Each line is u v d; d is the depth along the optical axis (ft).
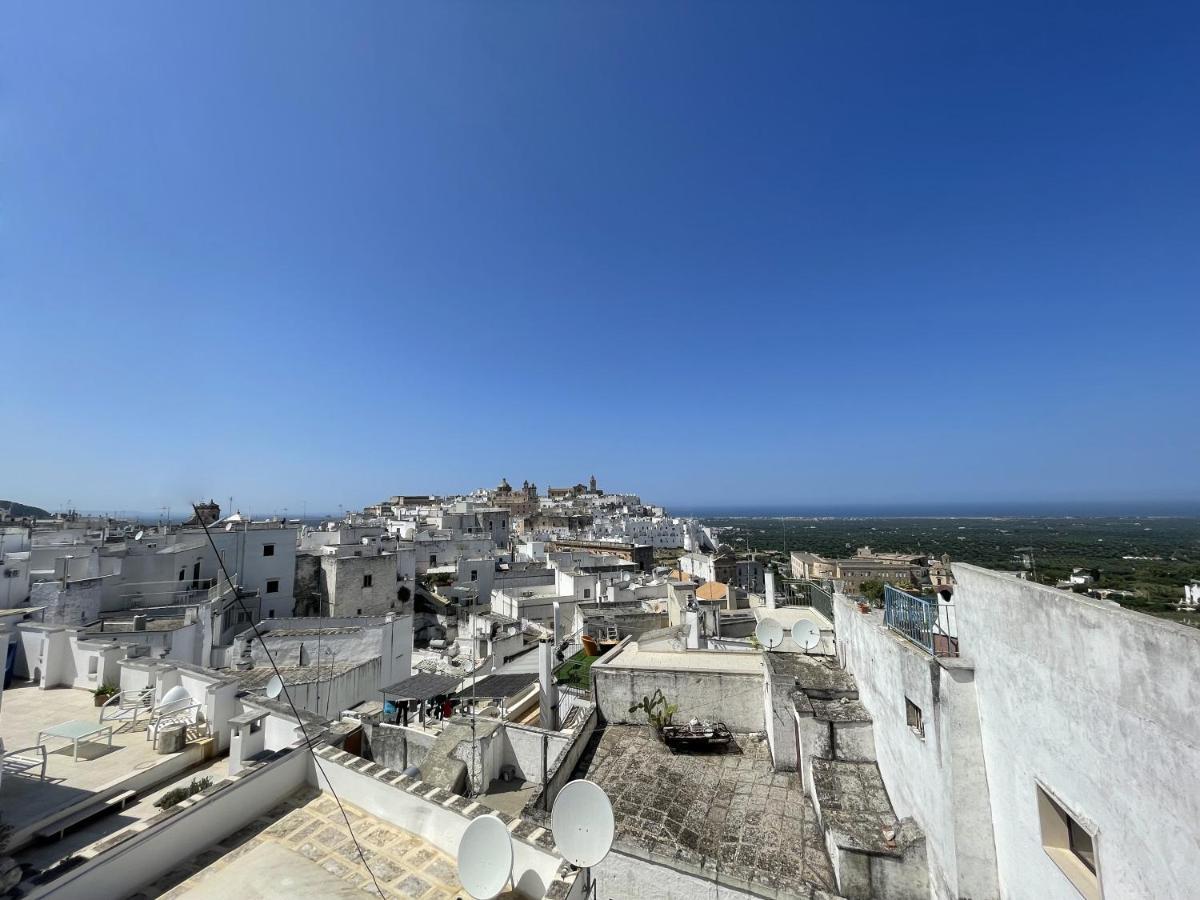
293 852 26.25
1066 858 21.45
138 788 34.94
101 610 98.43
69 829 31.07
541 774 51.93
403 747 51.98
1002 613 25.49
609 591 147.64
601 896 36.70
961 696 27.94
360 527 208.54
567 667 93.15
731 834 38.42
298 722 35.86
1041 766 22.35
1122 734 18.01
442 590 185.06
